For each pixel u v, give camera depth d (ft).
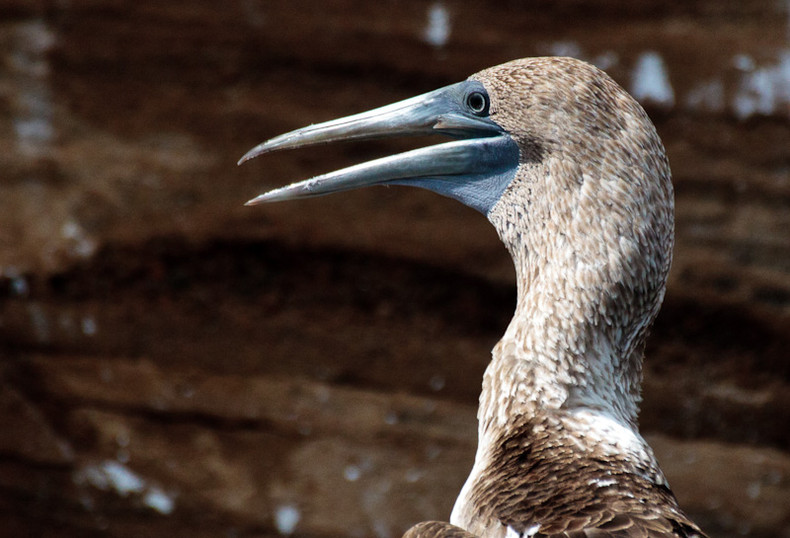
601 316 22.58
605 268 22.52
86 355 52.75
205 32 54.19
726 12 55.06
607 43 54.24
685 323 52.03
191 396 51.88
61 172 53.67
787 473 50.52
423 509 48.96
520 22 54.70
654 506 19.51
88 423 51.24
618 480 20.18
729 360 52.03
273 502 49.47
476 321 52.42
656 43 54.34
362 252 52.01
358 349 52.54
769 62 53.57
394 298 52.49
